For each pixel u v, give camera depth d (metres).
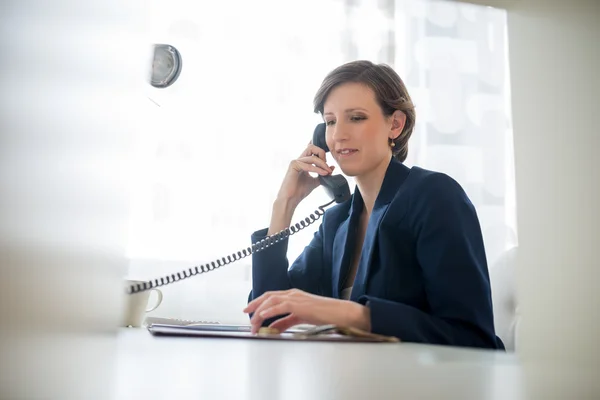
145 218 2.29
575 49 1.79
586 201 1.69
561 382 0.41
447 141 2.65
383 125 1.43
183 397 0.29
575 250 1.62
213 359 0.48
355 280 1.29
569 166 1.73
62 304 0.30
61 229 0.29
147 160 2.30
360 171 1.41
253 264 1.51
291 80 2.48
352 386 0.34
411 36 2.68
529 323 1.37
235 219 2.36
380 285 1.23
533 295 1.58
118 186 0.37
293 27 2.52
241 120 2.42
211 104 2.40
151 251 2.29
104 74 0.35
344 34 2.56
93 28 0.34
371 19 2.60
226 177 2.37
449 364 0.48
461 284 1.14
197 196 2.34
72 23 0.32
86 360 0.33
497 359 0.56
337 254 1.45
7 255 0.26
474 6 2.71
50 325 0.29
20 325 0.27
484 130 2.68
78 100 0.32
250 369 0.41
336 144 1.43
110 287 0.36
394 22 2.64
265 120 2.43
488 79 2.71
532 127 1.81
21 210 0.27
